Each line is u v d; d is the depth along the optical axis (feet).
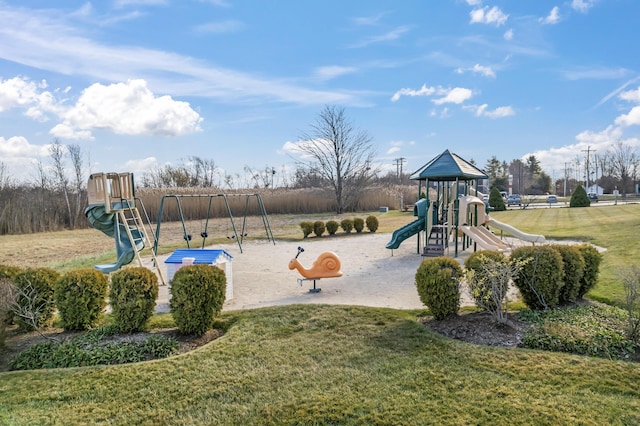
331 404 11.67
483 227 40.65
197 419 11.23
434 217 41.39
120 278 17.94
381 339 16.33
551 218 72.54
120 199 29.68
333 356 14.90
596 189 219.20
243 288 28.22
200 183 159.94
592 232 46.85
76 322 18.38
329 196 120.67
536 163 312.91
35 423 11.18
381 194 127.95
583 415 10.77
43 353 15.83
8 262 43.55
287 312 20.08
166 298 25.98
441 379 12.91
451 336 16.83
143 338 17.34
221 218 104.01
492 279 17.26
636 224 49.85
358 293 25.71
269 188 136.87
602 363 13.61
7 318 18.28
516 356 14.30
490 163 280.51
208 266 18.66
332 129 127.24
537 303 19.36
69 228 84.79
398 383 12.76
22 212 77.36
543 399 11.61
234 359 14.88
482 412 11.02
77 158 91.91
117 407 11.93
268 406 11.73
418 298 24.04
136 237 30.71
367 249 45.85
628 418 10.61
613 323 16.96
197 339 17.65
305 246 49.70
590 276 20.79
